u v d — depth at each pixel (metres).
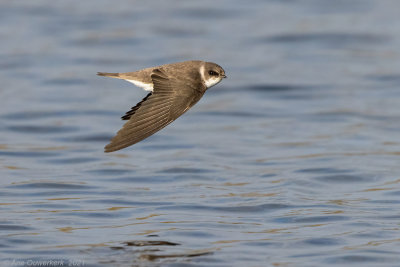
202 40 27.98
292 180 14.43
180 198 13.19
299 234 11.12
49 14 31.09
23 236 10.98
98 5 32.75
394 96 22.06
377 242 10.76
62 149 17.19
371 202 12.94
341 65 25.38
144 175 14.88
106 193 13.54
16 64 25.09
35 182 14.25
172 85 8.91
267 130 18.91
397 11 31.45
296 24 29.83
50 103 21.28
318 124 19.41
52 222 11.71
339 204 12.80
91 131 18.73
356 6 32.38
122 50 26.86
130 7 32.47
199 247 10.52
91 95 22.30
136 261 9.94
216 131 18.91
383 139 17.80
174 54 26.25
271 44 27.73
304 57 26.34
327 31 28.91
